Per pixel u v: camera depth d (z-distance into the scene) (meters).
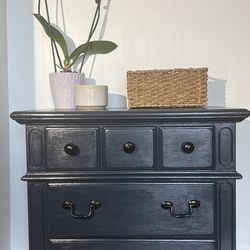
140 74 1.17
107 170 1.01
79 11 1.48
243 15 1.47
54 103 1.32
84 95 1.18
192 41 1.47
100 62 1.49
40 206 1.02
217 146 0.99
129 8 1.48
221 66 1.47
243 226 1.49
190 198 1.00
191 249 1.00
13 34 1.49
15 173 1.52
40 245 1.02
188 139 1.00
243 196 1.49
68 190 1.01
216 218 1.00
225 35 1.47
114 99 1.49
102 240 1.02
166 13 1.47
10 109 1.50
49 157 1.01
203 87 1.16
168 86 1.16
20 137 1.52
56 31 1.38
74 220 1.02
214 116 0.97
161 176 1.00
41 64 1.50
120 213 1.01
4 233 1.46
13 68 1.50
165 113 0.98
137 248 1.01
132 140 1.01
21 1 1.49
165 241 1.01
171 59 1.48
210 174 0.99
